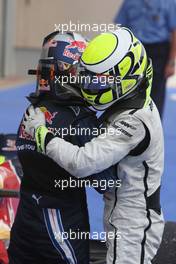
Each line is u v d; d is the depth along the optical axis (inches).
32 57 1556.3
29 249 247.6
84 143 238.8
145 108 237.8
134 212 242.5
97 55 232.4
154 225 245.0
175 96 1241.4
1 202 308.8
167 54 685.9
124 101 238.8
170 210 506.3
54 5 1557.6
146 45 682.2
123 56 232.4
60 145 232.1
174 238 293.3
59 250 243.0
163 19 678.5
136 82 236.1
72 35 251.8
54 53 245.3
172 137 817.5
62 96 242.5
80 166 230.2
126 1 690.2
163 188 567.8
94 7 1556.3
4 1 1515.7
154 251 247.6
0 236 304.2
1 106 1018.1
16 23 1552.7
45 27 1562.5
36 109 245.9
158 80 687.7
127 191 242.1
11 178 314.0
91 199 509.4
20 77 1515.7
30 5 1555.1
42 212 242.5
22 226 247.3
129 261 242.1
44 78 247.8
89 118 243.0
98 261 301.0
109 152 231.8
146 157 239.3
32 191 244.4
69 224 242.8
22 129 247.6
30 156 241.9
